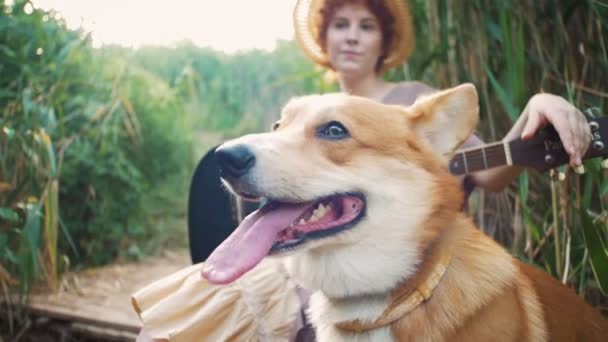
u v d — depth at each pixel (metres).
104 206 1.80
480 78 1.08
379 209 0.71
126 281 1.57
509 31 0.99
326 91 1.59
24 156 1.34
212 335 0.85
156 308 0.85
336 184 0.71
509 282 0.71
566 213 0.92
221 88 3.62
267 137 0.72
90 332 1.24
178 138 2.39
